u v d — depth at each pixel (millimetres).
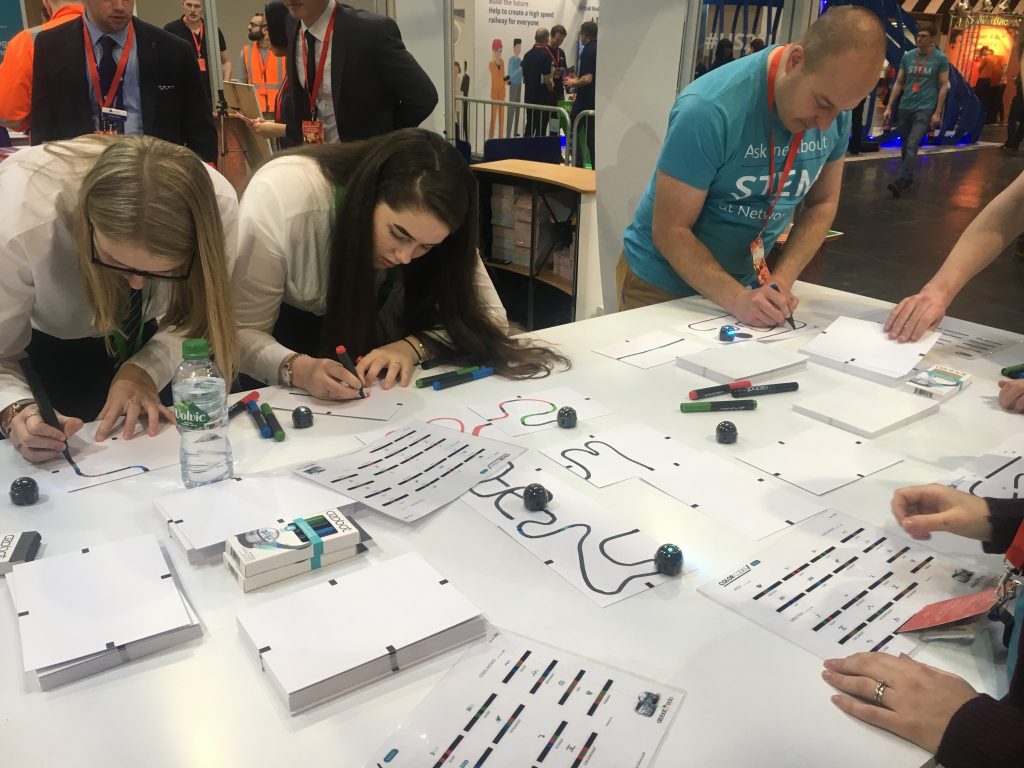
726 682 819
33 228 1266
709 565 1013
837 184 2242
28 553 988
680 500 1165
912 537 1041
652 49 3135
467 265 1648
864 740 752
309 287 1705
